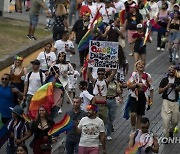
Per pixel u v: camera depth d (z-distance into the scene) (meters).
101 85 34.31
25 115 31.16
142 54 46.28
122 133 36.72
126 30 55.88
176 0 60.12
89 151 30.33
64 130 30.78
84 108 33.81
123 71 39.28
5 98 34.00
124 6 56.09
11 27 58.47
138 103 34.94
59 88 35.22
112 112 35.16
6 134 31.06
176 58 51.91
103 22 47.88
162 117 35.22
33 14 55.03
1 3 63.22
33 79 36.91
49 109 34.56
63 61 39.22
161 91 35.12
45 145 30.69
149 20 51.28
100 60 37.38
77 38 48.53
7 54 49.59
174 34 50.94
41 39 55.72
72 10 61.97
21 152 28.48
